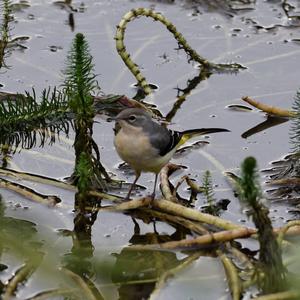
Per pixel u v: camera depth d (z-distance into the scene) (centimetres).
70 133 1420
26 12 1753
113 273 1096
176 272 1087
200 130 1327
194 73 1592
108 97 1477
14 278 1051
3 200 1245
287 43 1667
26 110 1425
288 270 1079
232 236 1127
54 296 1028
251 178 992
